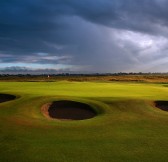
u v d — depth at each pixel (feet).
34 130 59.82
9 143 50.49
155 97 96.99
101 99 90.48
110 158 43.01
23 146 48.70
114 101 87.81
